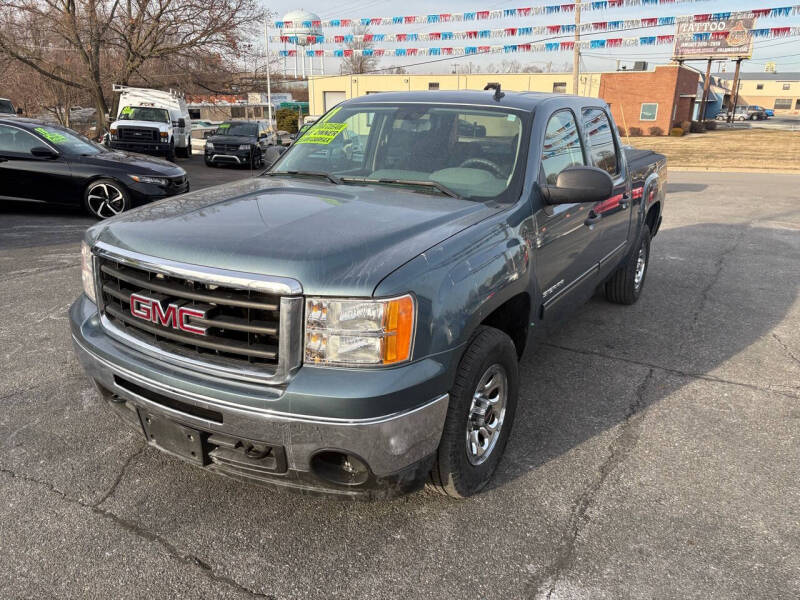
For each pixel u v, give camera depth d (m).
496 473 3.11
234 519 2.71
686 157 25.52
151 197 9.59
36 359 4.24
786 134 42.12
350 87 48.47
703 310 5.80
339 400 2.14
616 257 4.96
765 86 97.88
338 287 2.18
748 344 4.96
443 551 2.55
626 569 2.47
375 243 2.41
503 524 2.72
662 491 2.99
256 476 2.42
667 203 12.75
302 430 2.21
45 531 2.60
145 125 19.95
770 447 3.42
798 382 4.26
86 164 9.36
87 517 2.69
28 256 6.93
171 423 2.50
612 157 4.71
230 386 2.28
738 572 2.47
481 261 2.64
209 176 18.58
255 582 2.37
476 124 3.55
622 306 5.89
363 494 2.39
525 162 3.30
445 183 3.29
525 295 3.14
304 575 2.40
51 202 9.39
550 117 3.67
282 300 2.18
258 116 63.12
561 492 2.96
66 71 26.34
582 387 4.12
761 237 9.20
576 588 2.38
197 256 2.32
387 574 2.42
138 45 25.44
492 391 2.94
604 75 42.28
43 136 9.38
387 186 3.32
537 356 4.64
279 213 2.72
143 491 2.88
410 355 2.27
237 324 2.25
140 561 2.45
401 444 2.28
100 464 3.07
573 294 4.00
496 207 3.06
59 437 3.30
